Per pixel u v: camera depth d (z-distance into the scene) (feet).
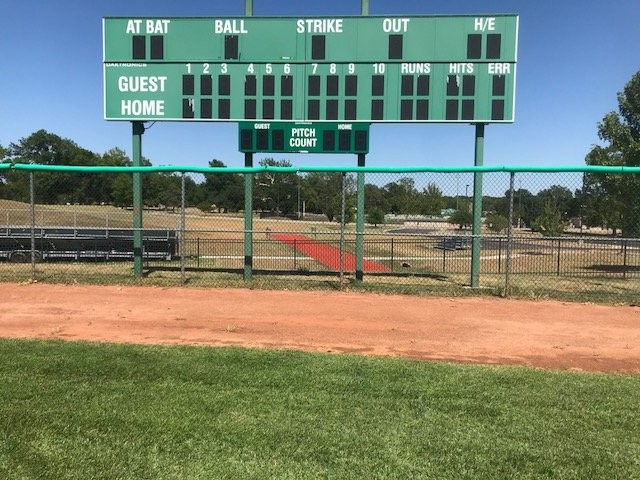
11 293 31.71
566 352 21.24
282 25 39.29
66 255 56.08
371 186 54.39
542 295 32.83
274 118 39.55
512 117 38.40
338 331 24.06
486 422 13.65
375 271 49.44
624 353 21.17
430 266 57.93
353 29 38.99
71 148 319.06
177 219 116.88
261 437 12.51
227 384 16.14
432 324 25.62
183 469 11.02
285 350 20.36
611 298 32.24
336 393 15.55
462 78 38.52
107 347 20.17
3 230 59.00
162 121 39.91
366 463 11.40
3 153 287.69
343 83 39.19
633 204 54.90
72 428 12.80
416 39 38.70
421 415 14.02
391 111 39.06
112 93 40.01
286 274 44.11
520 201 44.50
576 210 57.62
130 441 12.19
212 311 27.73
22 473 10.76
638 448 12.32
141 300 30.25
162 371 17.25
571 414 14.26
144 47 39.70
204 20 39.58
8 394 14.96
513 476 11.00
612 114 57.36
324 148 39.52
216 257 60.49
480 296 32.91
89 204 165.68
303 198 134.21
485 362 19.67
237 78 39.60
